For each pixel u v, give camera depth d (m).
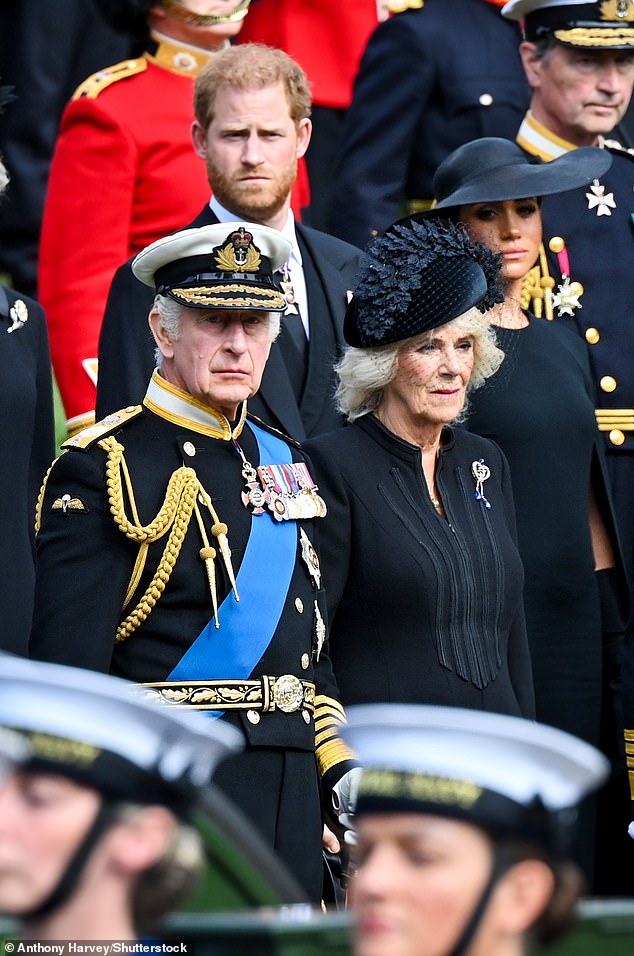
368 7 31.23
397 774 9.28
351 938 9.92
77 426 24.23
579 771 9.33
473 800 9.16
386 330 19.16
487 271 19.77
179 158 25.30
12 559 20.39
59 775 9.06
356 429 19.52
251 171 22.23
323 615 18.11
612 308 25.39
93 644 16.52
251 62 22.38
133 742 9.19
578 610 22.58
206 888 10.70
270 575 17.42
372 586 18.75
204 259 17.50
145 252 17.66
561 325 24.59
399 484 19.20
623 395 25.00
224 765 16.86
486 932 9.08
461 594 18.92
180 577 17.02
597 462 23.25
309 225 28.88
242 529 17.42
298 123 22.80
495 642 19.23
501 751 9.25
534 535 22.44
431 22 28.25
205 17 25.78
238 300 17.33
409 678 18.66
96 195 24.88
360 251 23.38
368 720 9.37
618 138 29.56
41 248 25.27
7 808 9.06
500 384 22.75
